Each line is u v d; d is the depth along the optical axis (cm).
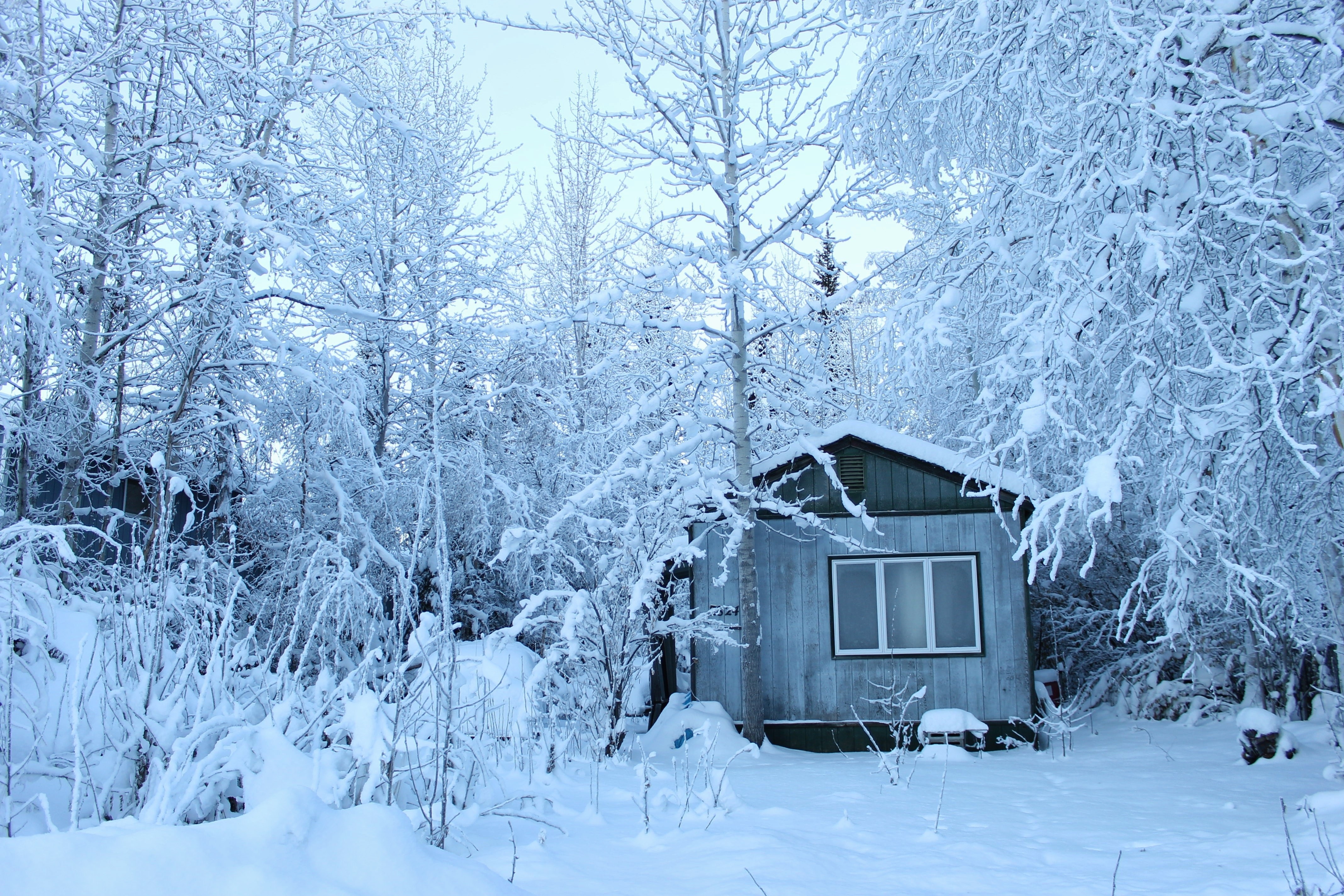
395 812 313
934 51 762
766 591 1271
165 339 1116
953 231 823
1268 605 802
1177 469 650
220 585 980
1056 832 567
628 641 983
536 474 1762
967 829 578
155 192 1077
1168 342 638
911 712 1208
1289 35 595
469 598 1728
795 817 604
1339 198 587
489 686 611
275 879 255
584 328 2088
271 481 1333
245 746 421
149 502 1179
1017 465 756
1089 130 643
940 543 1243
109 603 518
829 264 1320
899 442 1249
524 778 668
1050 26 650
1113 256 639
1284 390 614
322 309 1210
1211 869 454
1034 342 636
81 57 1008
